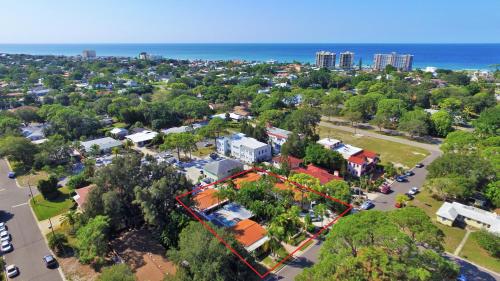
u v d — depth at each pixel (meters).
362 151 92.75
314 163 85.06
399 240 34.53
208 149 106.75
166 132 118.62
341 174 82.50
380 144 110.31
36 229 60.19
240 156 96.62
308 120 111.50
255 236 53.62
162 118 132.25
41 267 49.88
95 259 49.97
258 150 92.69
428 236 40.31
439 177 70.62
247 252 47.94
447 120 117.06
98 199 56.31
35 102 165.88
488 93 161.00
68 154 93.62
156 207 54.53
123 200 58.00
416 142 112.38
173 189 58.38
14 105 160.50
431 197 71.81
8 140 89.69
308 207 66.81
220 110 159.62
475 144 86.81
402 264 32.47
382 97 150.12
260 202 62.91
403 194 73.44
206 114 145.88
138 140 110.00
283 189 66.62
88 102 160.50
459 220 61.97
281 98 165.50
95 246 48.62
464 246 54.38
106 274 41.22
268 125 122.12
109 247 53.19
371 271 32.59
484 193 67.06
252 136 107.88
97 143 105.62
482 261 50.41
